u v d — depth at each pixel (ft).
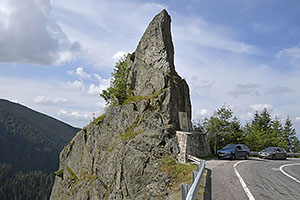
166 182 59.88
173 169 61.77
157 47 110.83
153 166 66.95
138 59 117.19
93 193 90.53
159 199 58.85
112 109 101.24
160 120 87.30
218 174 46.42
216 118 136.87
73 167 122.11
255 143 163.43
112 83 117.60
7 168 641.40
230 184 36.55
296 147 215.72
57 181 137.49
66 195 114.73
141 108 91.56
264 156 95.20
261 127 209.97
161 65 107.55
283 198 28.91
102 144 97.76
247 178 42.09
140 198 65.51
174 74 110.11
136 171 69.72
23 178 595.88
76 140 126.11
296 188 34.65
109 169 83.87
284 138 212.64
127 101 103.40
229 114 137.90
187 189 20.43
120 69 121.70
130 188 69.51
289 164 71.87
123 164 74.90
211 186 34.99
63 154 140.97
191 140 87.25
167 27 116.88
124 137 84.53
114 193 75.56
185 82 114.11
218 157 83.20
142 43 118.01
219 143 137.59
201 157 86.89
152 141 75.61
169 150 73.41
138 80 112.57
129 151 74.74
